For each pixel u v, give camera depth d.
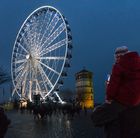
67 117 63.66
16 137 27.36
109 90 5.33
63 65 80.44
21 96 90.62
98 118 5.33
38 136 27.59
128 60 5.34
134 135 5.16
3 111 6.92
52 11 84.31
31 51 85.88
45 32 84.44
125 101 5.25
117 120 5.25
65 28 80.50
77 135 27.14
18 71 90.31
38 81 84.94
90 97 113.56
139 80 5.29
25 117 68.06
